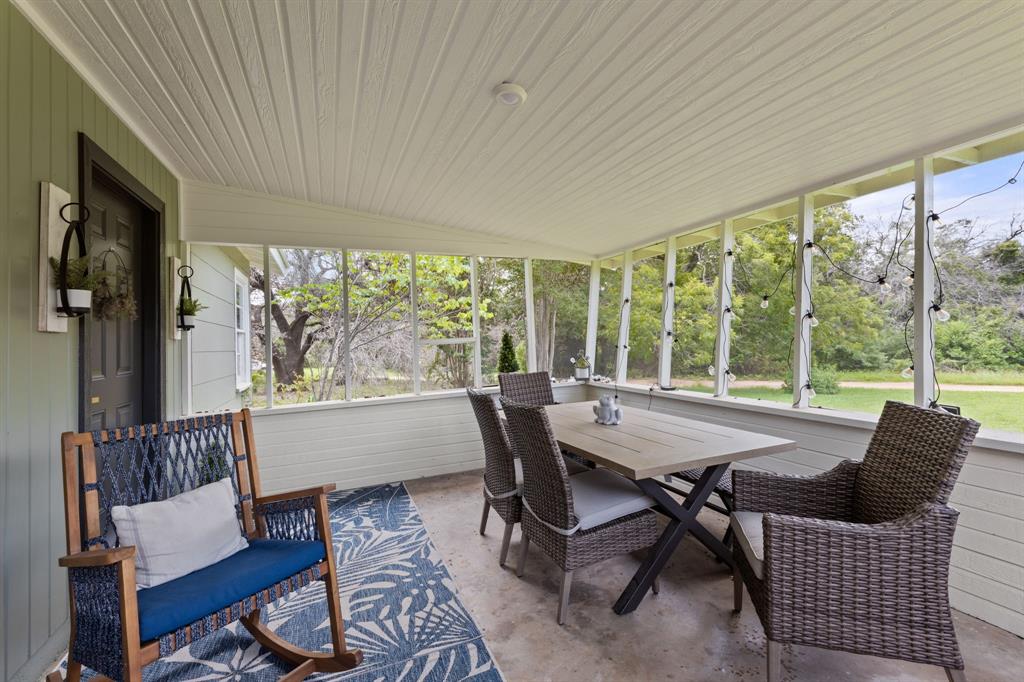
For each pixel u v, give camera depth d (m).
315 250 3.92
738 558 1.89
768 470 3.05
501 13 1.46
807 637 1.50
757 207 3.23
